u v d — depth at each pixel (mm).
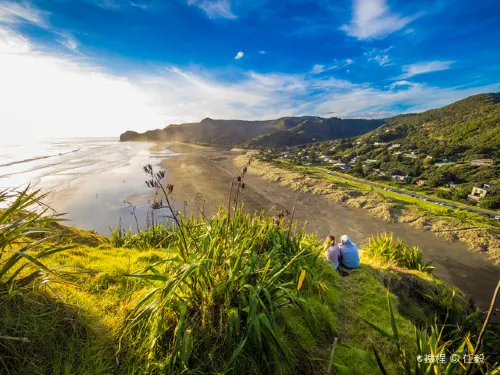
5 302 1563
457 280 14828
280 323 2467
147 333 1953
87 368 1597
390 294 4219
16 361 1435
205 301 2139
